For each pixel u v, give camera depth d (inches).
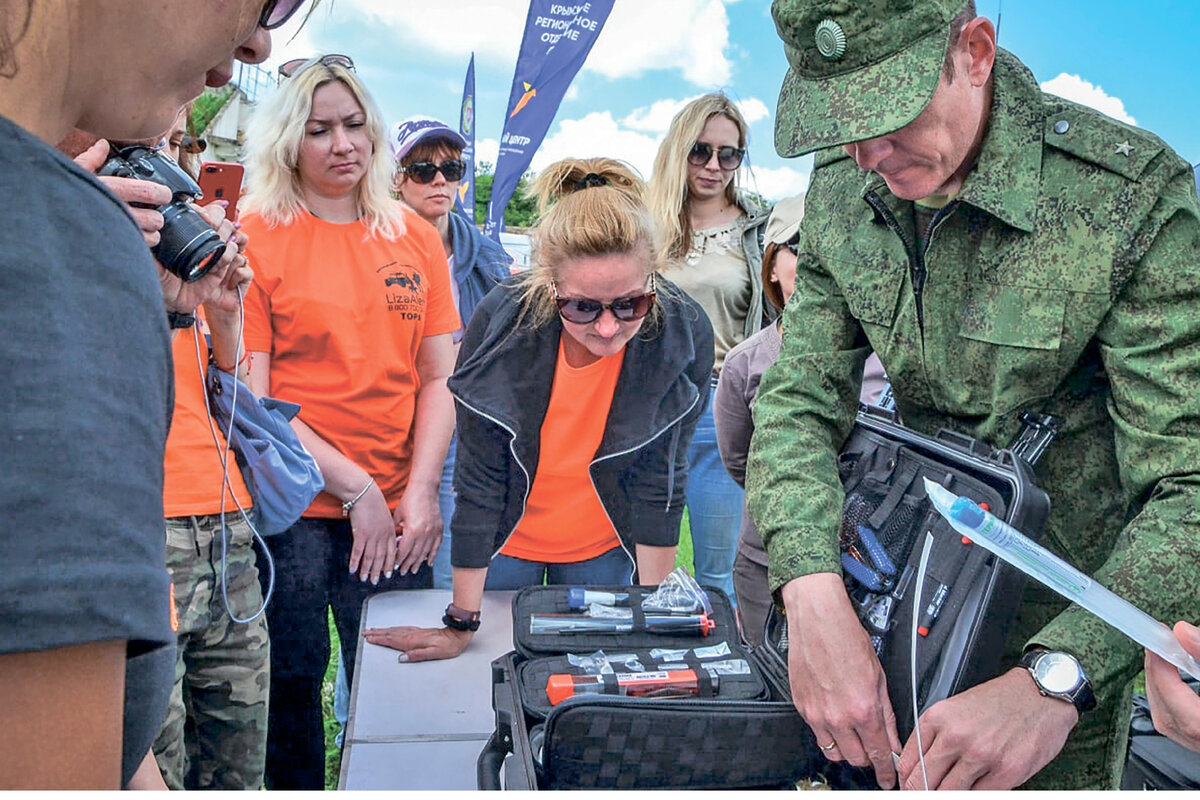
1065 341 39.5
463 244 85.6
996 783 33.9
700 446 83.7
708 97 83.2
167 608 14.2
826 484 44.3
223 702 59.8
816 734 39.2
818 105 39.5
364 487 72.8
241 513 58.2
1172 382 36.3
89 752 13.2
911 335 44.3
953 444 42.2
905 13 38.2
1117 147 38.6
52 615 12.3
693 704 40.0
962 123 39.4
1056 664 34.9
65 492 12.6
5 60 14.5
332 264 72.9
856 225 46.9
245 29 17.6
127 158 46.6
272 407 64.2
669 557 68.7
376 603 70.6
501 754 45.9
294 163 71.6
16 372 12.6
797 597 40.6
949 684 37.2
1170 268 36.9
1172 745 52.6
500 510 63.2
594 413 63.2
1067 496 42.8
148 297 15.0
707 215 84.6
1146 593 34.9
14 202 13.4
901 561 41.2
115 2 15.5
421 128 83.4
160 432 15.0
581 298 57.4
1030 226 39.5
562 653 50.4
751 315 85.5
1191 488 35.7
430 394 78.7
